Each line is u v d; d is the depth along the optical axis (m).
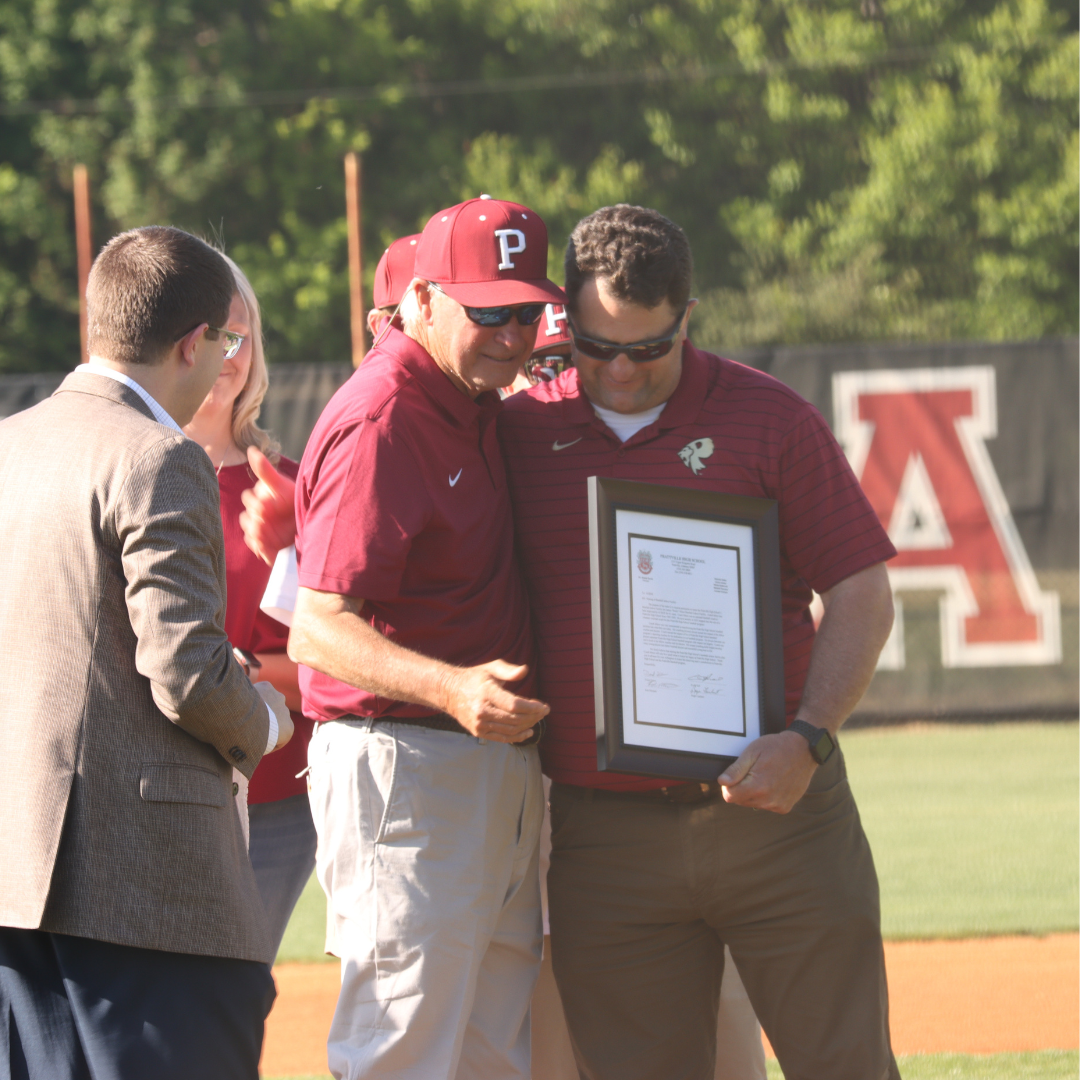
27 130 94.94
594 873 11.22
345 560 10.25
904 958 19.86
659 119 95.25
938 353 38.34
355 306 53.56
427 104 99.50
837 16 94.69
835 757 11.28
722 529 10.70
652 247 10.53
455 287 10.46
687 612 10.52
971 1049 16.16
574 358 11.29
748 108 96.38
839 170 94.06
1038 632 38.41
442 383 10.65
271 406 38.16
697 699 10.48
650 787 11.02
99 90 95.19
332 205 93.75
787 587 11.66
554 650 11.26
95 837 8.70
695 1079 11.43
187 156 92.81
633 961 11.22
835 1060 11.02
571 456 11.30
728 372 11.45
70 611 8.84
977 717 38.69
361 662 10.06
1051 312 88.19
